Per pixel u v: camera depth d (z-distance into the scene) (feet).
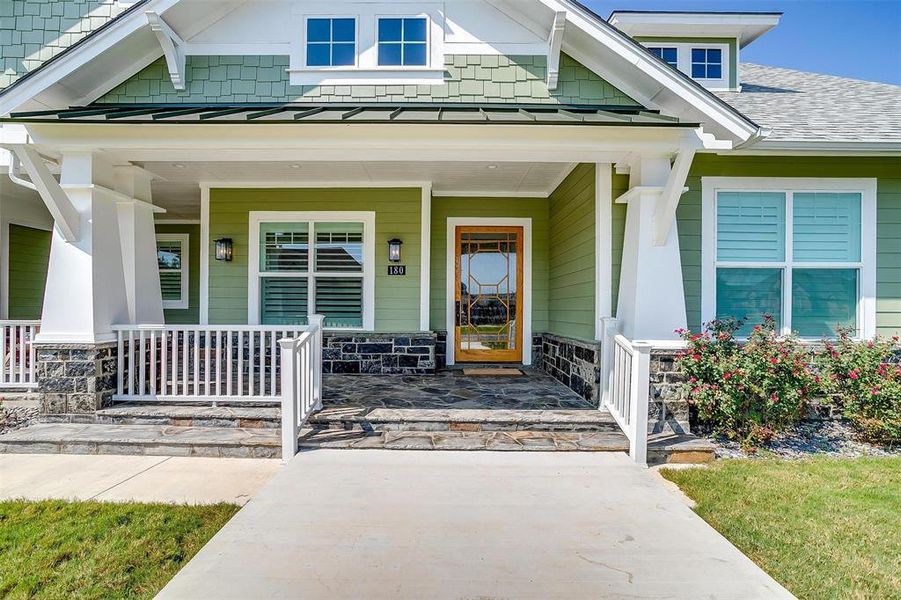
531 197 27.71
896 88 23.67
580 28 14.65
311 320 16.90
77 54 14.38
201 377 21.47
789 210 18.84
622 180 17.98
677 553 9.02
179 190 26.53
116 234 16.96
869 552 9.19
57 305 15.71
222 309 25.62
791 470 13.30
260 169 22.79
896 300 18.83
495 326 27.99
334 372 24.86
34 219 27.81
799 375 15.05
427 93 16.07
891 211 18.89
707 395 14.96
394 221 25.41
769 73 27.53
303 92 16.06
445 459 13.75
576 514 10.53
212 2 15.42
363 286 25.48
